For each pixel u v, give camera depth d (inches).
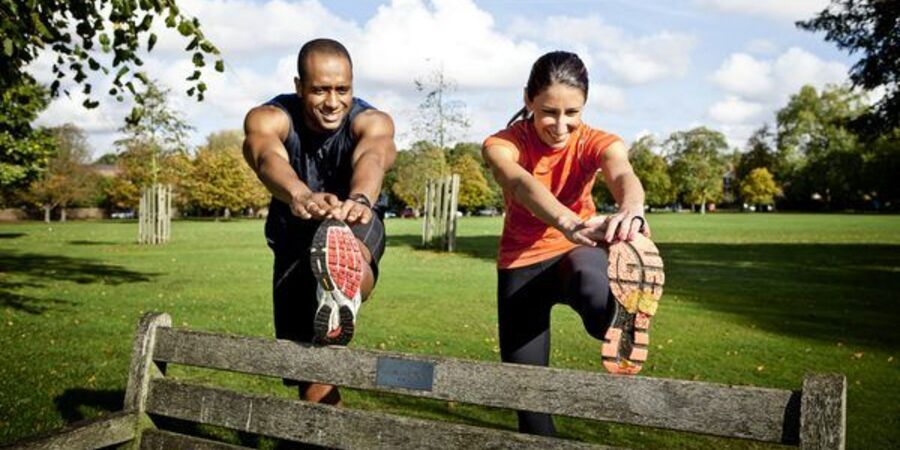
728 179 4955.7
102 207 3235.7
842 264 748.0
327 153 131.9
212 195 2977.4
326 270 97.3
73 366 248.8
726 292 508.4
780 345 310.5
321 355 108.2
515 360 134.6
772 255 874.1
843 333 342.0
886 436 185.2
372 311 395.2
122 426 116.6
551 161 126.8
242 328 337.7
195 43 213.5
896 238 1266.0
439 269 668.1
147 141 1678.2
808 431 77.1
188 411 116.8
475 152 3442.4
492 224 2037.4
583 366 268.2
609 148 121.3
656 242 1146.0
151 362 121.6
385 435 101.2
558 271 125.3
